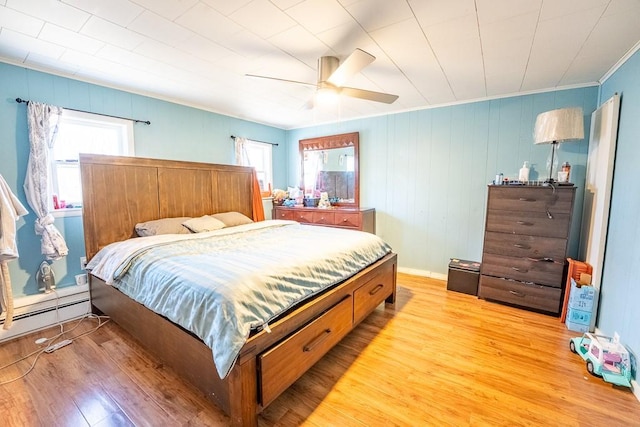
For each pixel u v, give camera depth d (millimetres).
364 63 1831
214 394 1396
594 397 1601
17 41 1966
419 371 1833
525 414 1481
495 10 1600
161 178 2934
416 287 3400
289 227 3250
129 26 1791
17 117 2295
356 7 1580
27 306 2283
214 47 2076
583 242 2725
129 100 2986
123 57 2238
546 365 1887
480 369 1850
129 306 2000
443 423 1425
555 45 2010
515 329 2375
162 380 1727
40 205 2338
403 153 3891
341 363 1922
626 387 1672
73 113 2598
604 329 2158
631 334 1758
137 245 2182
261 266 1656
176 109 3404
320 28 1812
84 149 2766
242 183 3852
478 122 3346
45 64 2352
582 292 2312
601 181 2340
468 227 3523
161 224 2725
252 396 1318
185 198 3160
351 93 2350
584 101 2779
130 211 2697
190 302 1457
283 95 3225
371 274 2404
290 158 5121
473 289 3123
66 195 2658
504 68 2436
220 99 3373
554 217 2582
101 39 1954
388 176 4043
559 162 2914
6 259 1906
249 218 3820
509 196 2779
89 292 2555
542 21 1706
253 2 1539
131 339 2184
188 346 1510
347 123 4355
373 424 1421
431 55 2189
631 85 2020
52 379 1730
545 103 2969
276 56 2221
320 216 4207
